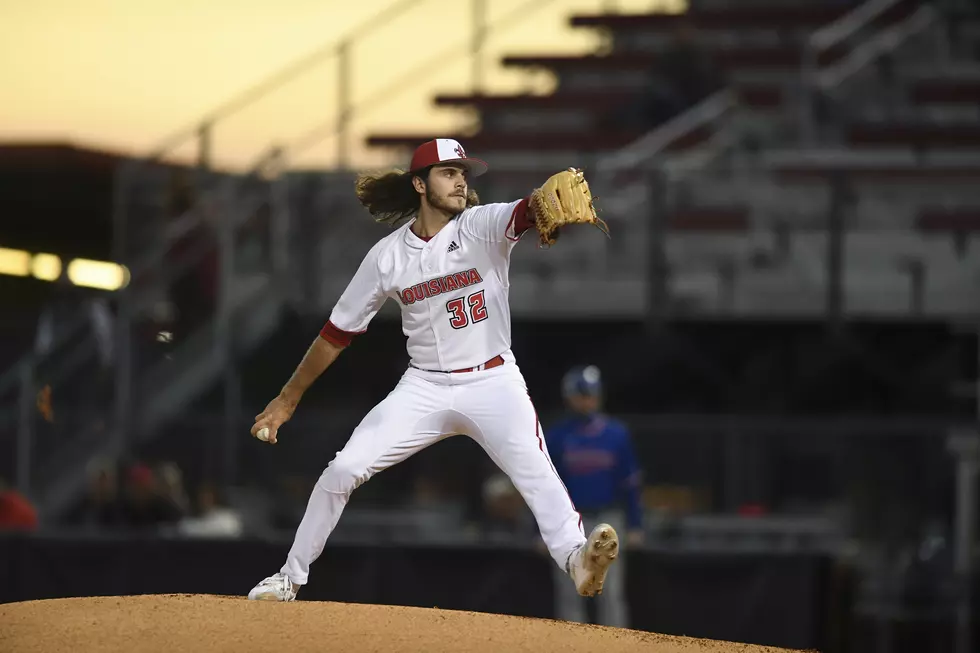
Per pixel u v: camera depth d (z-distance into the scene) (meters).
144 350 49.69
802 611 34.78
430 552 35.66
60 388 48.91
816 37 61.19
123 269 50.75
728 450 42.22
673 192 53.34
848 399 53.12
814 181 51.09
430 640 17.38
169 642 17.11
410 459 44.41
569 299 50.19
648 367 53.38
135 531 41.53
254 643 17.06
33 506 46.19
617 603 35.41
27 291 61.03
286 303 51.75
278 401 20.39
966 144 55.97
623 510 37.25
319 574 36.00
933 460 41.03
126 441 47.72
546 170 51.09
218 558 35.78
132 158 57.53
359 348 54.25
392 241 19.53
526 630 18.36
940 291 48.91
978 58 64.94
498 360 19.34
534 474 19.09
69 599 19.72
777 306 49.06
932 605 39.19
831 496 41.53
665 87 61.22
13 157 62.00
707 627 35.09
